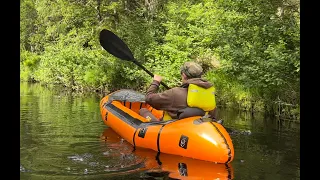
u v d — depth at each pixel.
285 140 4.29
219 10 9.23
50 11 15.84
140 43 10.87
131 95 5.21
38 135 4.33
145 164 3.11
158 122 3.77
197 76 3.74
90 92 11.14
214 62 8.65
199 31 9.45
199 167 3.03
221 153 3.09
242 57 7.74
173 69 8.86
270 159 3.42
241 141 4.22
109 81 11.04
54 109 6.67
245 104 7.22
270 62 6.70
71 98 8.84
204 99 3.63
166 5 12.12
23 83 14.66
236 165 3.18
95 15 13.72
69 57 12.63
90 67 11.84
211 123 3.32
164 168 2.98
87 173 2.86
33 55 17.94
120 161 3.22
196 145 3.22
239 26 8.60
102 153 3.52
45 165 3.07
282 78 6.71
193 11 10.31
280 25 7.93
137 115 4.28
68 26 14.30
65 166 3.06
